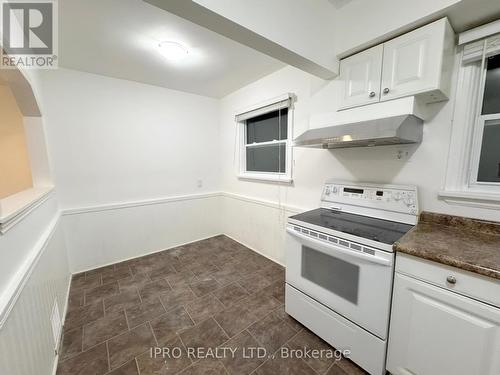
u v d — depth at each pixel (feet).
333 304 4.76
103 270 8.48
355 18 4.91
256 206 9.84
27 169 8.08
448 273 3.32
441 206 4.80
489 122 4.44
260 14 4.00
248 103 9.64
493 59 4.33
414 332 3.73
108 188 8.77
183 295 6.91
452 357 3.38
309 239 4.94
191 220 11.14
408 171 5.19
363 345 4.33
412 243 3.83
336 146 6.10
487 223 4.23
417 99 4.47
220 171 12.07
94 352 4.87
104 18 5.00
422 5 3.92
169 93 9.95
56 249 6.07
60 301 5.86
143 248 9.76
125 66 7.54
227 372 4.43
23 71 4.61
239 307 6.35
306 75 7.14
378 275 3.98
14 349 2.89
